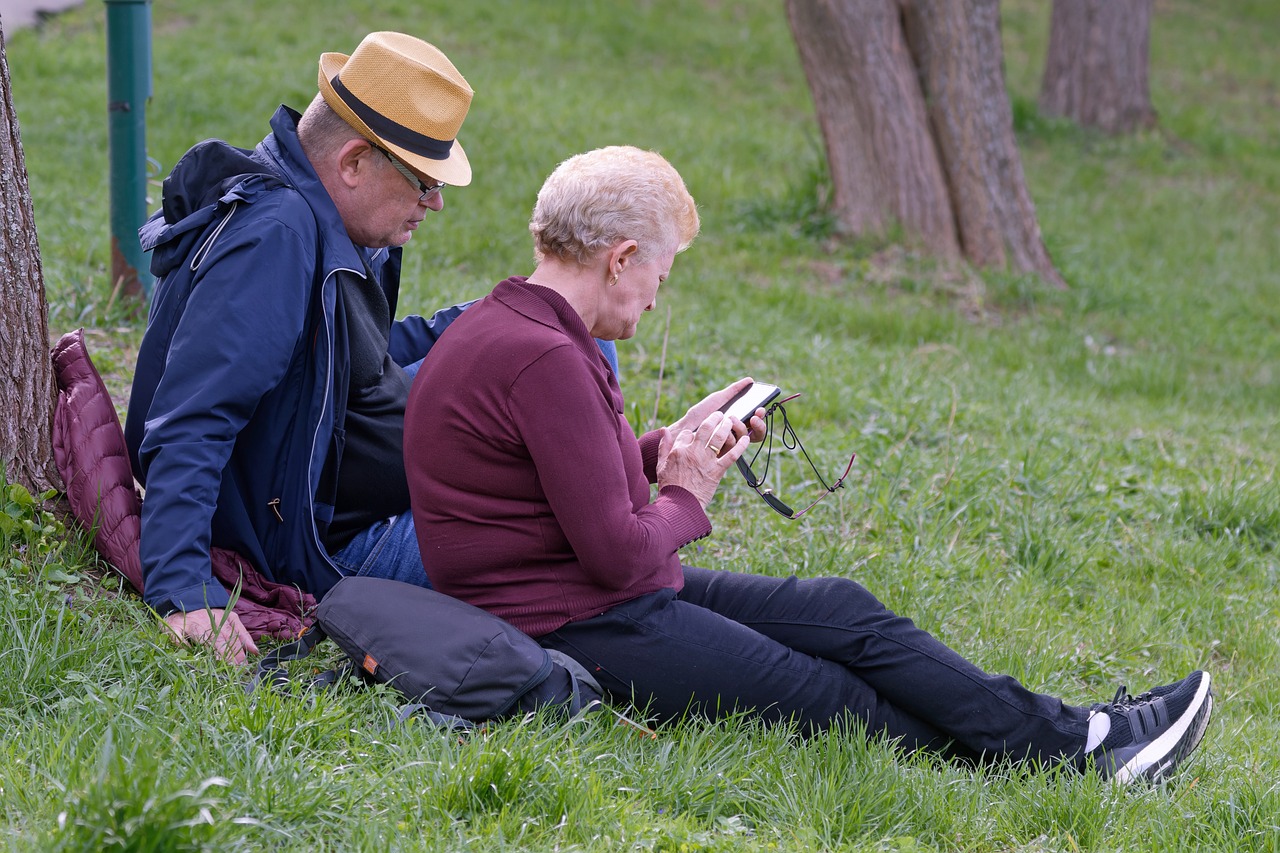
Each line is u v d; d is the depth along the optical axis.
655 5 38.72
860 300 18.34
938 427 11.92
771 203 21.80
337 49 29.30
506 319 5.27
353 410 6.37
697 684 5.49
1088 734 5.72
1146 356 17.86
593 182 5.32
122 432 6.54
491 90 27.52
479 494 5.35
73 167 18.23
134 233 11.23
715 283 17.72
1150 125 35.34
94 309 10.95
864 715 5.71
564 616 5.45
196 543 5.64
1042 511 10.03
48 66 24.77
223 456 5.73
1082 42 35.09
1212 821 5.47
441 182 6.30
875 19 20.19
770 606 5.83
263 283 5.76
